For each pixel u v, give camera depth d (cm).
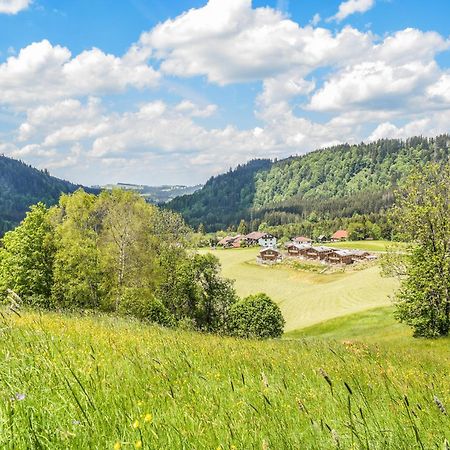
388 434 431
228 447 343
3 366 430
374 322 5691
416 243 3959
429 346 3578
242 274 14988
